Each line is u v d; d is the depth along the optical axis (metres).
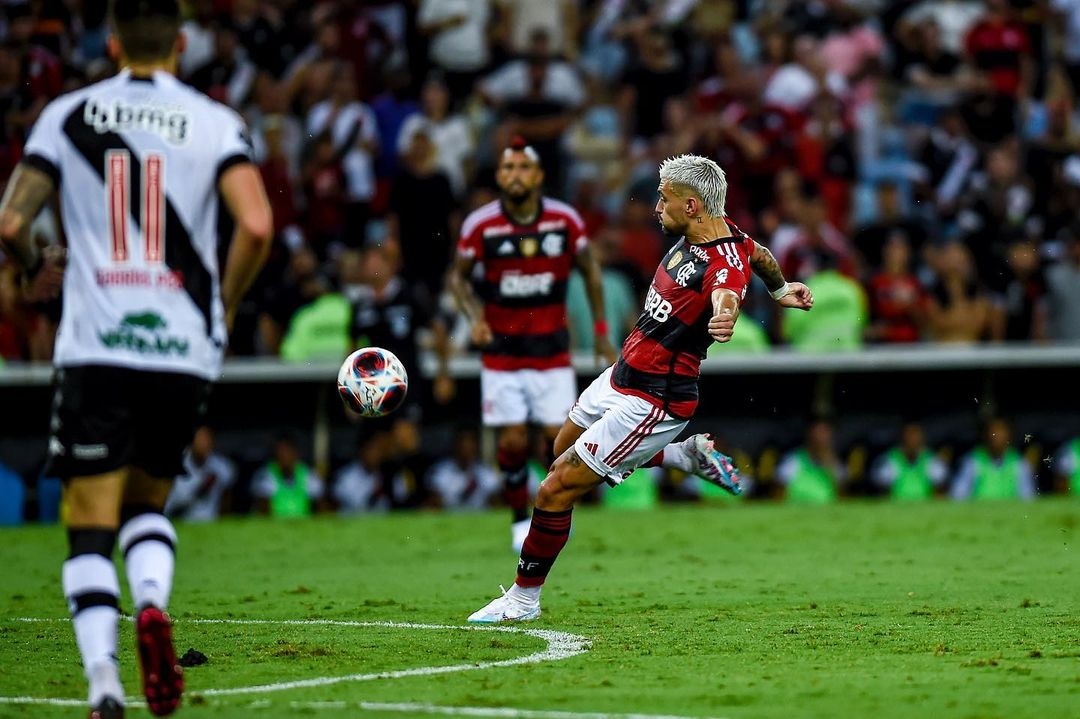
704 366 58.66
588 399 26.55
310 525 48.34
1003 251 66.00
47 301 18.62
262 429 56.94
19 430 53.59
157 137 17.25
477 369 57.03
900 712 17.33
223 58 66.19
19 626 26.20
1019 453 62.56
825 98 69.81
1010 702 17.89
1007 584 30.98
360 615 27.25
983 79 75.19
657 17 74.25
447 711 17.50
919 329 62.69
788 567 34.81
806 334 60.88
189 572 35.50
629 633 24.36
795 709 17.56
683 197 25.19
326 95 66.69
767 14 76.62
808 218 62.78
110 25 17.89
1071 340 64.31
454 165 68.81
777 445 60.94
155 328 16.94
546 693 18.75
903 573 33.28
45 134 17.30
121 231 17.05
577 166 70.56
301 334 57.00
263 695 18.83
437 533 45.25
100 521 17.09
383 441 55.97
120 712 16.03
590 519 49.06
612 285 59.44
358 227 64.94
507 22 73.81
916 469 60.84
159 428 17.45
